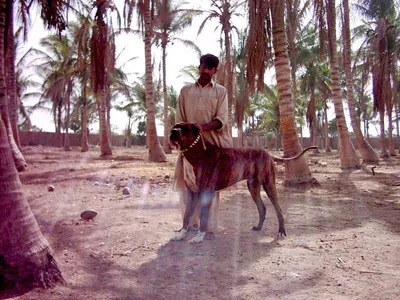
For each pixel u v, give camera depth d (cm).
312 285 353
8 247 322
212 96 493
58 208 702
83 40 2416
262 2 1012
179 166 518
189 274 380
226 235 529
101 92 2414
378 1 2181
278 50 1043
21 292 318
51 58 3428
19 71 3644
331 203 797
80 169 1455
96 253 439
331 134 6266
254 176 516
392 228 575
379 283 358
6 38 1221
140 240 495
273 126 3981
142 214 657
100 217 630
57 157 2358
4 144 334
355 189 1005
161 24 2547
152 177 1202
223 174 481
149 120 1903
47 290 327
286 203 795
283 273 383
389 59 2419
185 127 454
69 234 519
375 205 776
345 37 1850
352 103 1962
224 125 493
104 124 2459
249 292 337
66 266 392
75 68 3050
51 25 1152
